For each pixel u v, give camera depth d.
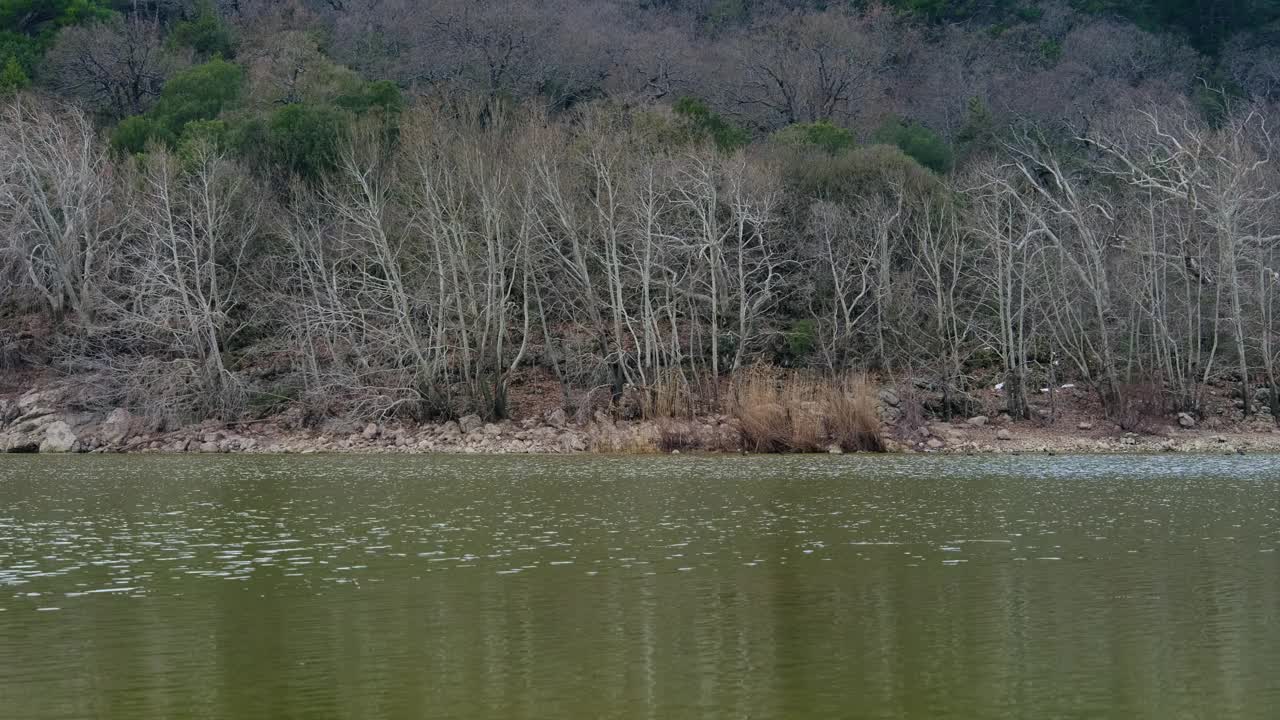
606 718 14.62
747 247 64.62
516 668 16.69
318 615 19.77
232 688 15.83
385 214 60.31
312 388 56.50
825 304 63.75
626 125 70.25
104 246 60.19
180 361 56.44
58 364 58.69
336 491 36.97
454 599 20.92
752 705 15.11
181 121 78.25
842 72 98.50
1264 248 60.94
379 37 101.75
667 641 18.09
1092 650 17.58
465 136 61.06
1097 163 75.50
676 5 125.06
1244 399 56.50
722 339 60.88
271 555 25.31
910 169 68.06
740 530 28.56
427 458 49.50
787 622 19.23
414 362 58.44
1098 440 53.47
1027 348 60.47
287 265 62.25
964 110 96.81
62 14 98.62
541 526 29.33
